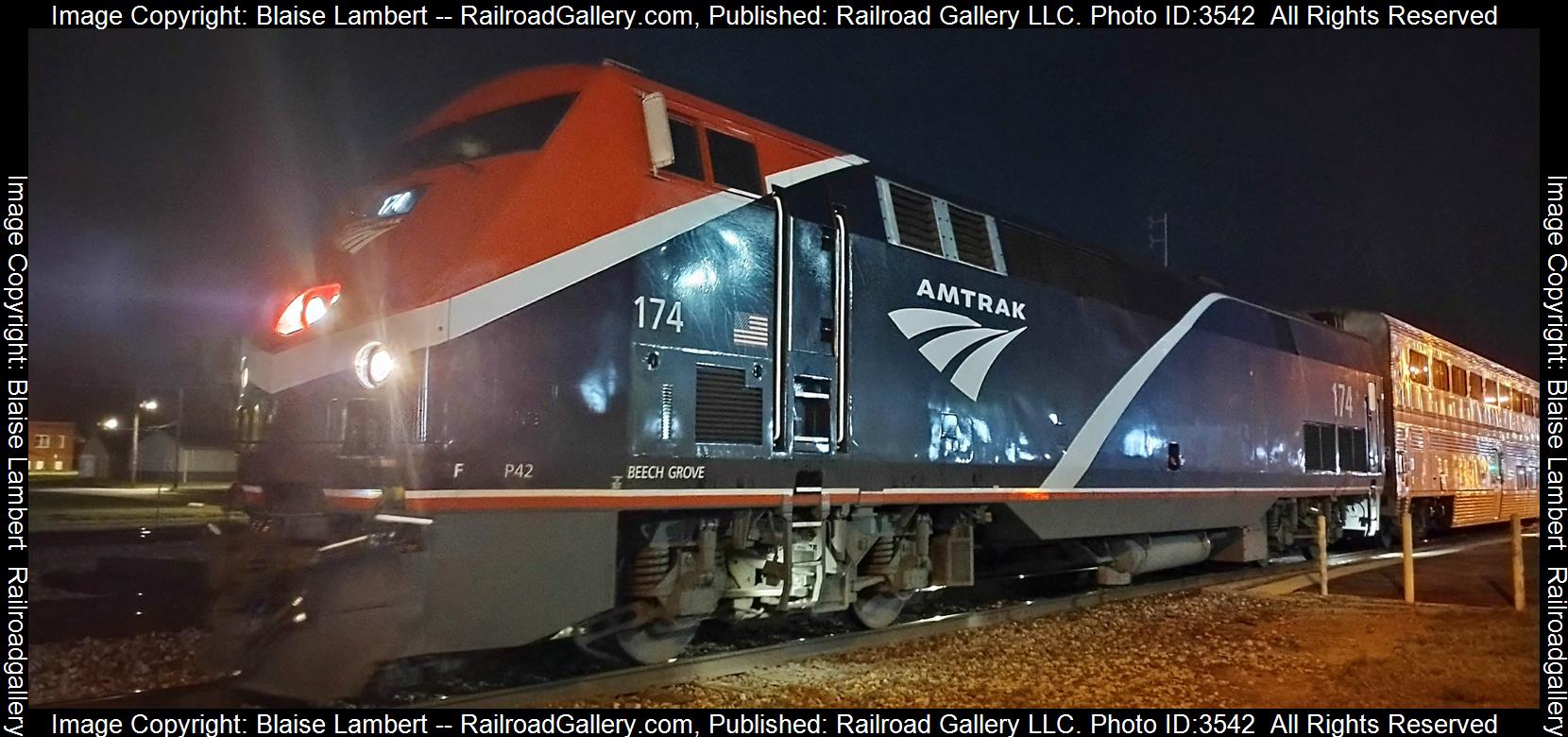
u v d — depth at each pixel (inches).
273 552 275.6
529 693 278.7
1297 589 554.6
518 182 285.6
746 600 340.2
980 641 382.3
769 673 322.7
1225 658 362.6
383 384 263.1
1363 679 328.8
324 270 290.2
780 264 339.0
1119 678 330.0
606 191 297.6
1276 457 609.0
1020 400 426.3
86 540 624.4
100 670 304.0
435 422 260.1
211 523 295.9
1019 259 441.7
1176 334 532.4
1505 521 1152.8
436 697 272.8
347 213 315.3
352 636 254.7
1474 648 370.6
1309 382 660.7
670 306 306.7
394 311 267.4
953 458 391.5
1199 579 574.9
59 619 371.9
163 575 464.8
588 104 302.2
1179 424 523.8
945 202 413.4
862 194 377.4
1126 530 485.4
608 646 330.6
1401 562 686.5
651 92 317.4
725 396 318.3
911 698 298.7
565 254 285.6
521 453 271.4
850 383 355.9
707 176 326.3
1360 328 791.1
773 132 354.3
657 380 301.0
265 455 283.6
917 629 389.7
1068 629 410.3
